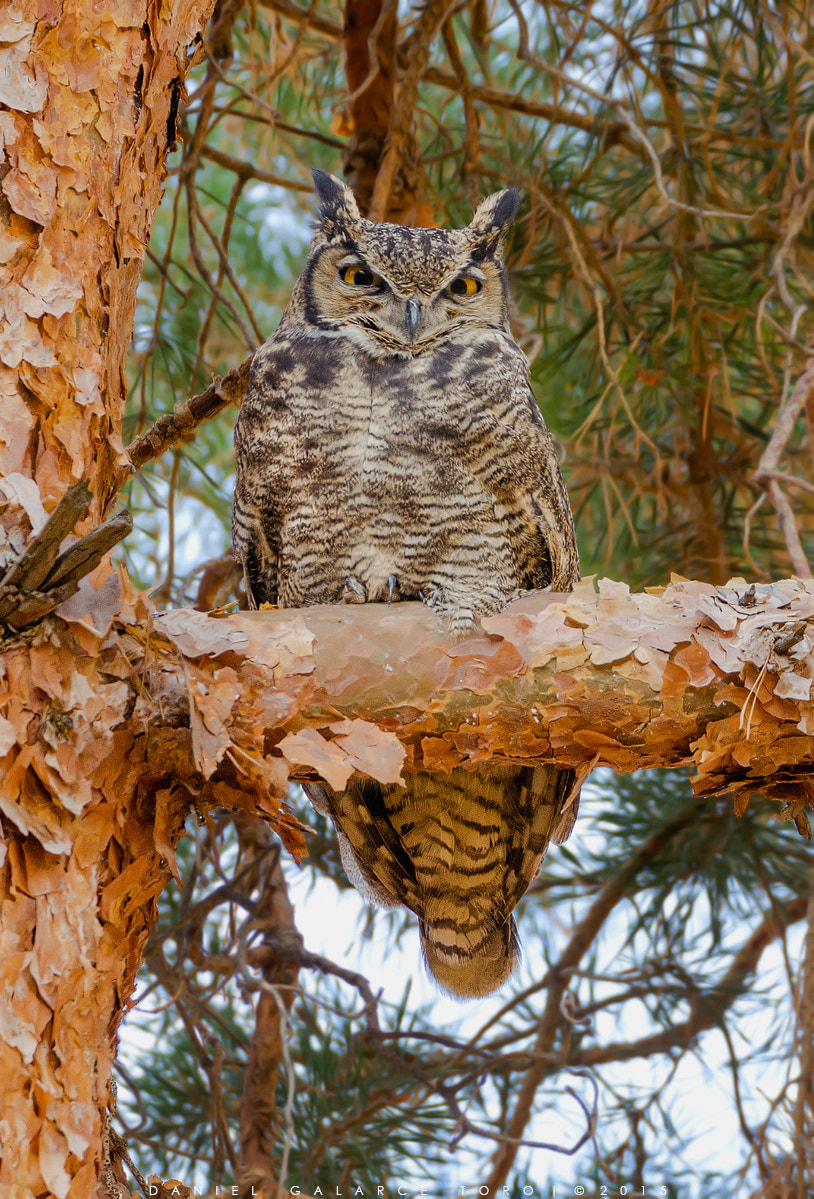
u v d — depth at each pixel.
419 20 7.98
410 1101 7.21
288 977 7.20
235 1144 7.35
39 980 3.56
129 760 3.93
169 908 8.10
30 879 3.65
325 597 6.58
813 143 7.92
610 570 8.57
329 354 6.63
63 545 3.73
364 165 8.19
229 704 4.03
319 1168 7.11
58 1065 3.55
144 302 9.44
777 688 4.30
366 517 6.39
